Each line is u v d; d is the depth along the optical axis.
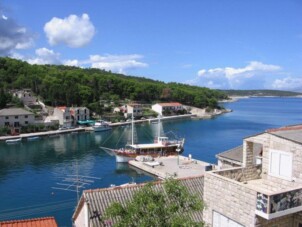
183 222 13.66
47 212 50.53
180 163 81.81
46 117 159.12
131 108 194.62
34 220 25.00
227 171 20.22
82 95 191.12
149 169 75.62
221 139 122.94
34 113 159.00
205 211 19.38
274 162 19.83
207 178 19.31
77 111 164.12
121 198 25.53
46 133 134.75
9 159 91.12
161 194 15.09
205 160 90.88
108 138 128.88
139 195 14.99
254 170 21.36
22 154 98.12
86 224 24.55
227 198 17.84
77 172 76.75
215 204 18.72
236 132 140.88
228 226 17.91
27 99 179.50
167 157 89.75
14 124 141.50
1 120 138.62
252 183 20.67
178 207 14.59
